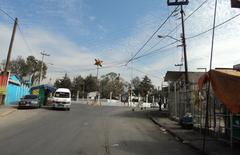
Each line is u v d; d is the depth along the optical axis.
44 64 89.19
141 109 53.66
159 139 16.11
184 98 24.47
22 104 35.91
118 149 12.50
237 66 18.58
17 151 11.30
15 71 85.88
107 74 110.56
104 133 17.69
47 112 32.75
